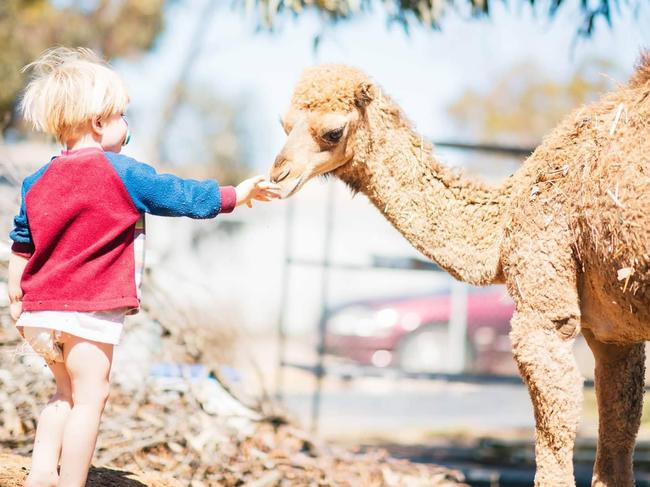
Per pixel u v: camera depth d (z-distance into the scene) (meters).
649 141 5.18
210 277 25.98
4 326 8.91
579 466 11.74
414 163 6.33
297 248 29.22
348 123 6.20
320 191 33.09
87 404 4.92
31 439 7.70
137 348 9.38
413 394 20.83
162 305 9.88
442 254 6.27
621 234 5.20
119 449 7.64
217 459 7.98
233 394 9.48
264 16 10.55
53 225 4.89
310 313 29.02
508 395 21.42
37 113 5.11
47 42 24.69
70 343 4.92
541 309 5.69
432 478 8.83
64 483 4.87
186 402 8.91
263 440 8.84
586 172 5.48
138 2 26.25
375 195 6.40
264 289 29.03
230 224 28.91
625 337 5.78
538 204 5.74
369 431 14.96
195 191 5.12
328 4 10.59
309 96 6.20
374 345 21.56
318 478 8.07
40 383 8.53
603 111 5.67
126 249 5.00
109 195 4.93
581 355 22.53
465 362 21.16
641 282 5.21
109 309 4.88
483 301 21.45
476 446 13.02
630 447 6.17
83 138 5.12
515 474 10.70
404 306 21.83
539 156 5.99
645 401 17.67
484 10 10.52
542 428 5.66
